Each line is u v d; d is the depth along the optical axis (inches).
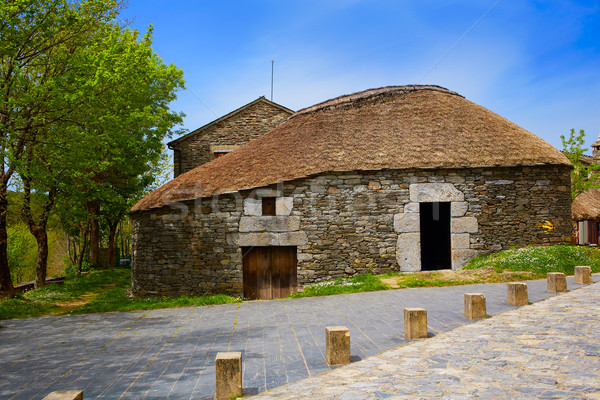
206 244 474.6
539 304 301.4
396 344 230.2
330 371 194.4
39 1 448.8
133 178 813.2
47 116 469.1
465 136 503.8
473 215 475.5
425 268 618.8
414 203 470.9
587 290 342.6
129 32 697.0
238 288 464.8
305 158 489.4
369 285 407.5
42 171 465.1
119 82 507.2
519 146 494.6
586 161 1043.3
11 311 411.8
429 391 156.4
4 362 242.7
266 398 165.2
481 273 424.8
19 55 465.1
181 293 478.0
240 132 801.6
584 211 778.8
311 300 380.2
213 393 180.4
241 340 263.3
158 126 751.7
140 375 208.7
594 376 161.8
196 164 792.3
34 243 1141.1
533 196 482.9
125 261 1111.0
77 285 689.6
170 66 813.2
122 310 401.1
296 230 464.4
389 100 569.3
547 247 468.1
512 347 205.6
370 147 492.1
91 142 476.1
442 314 290.4
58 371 221.8
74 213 601.3
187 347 256.2
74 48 528.7
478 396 148.5
